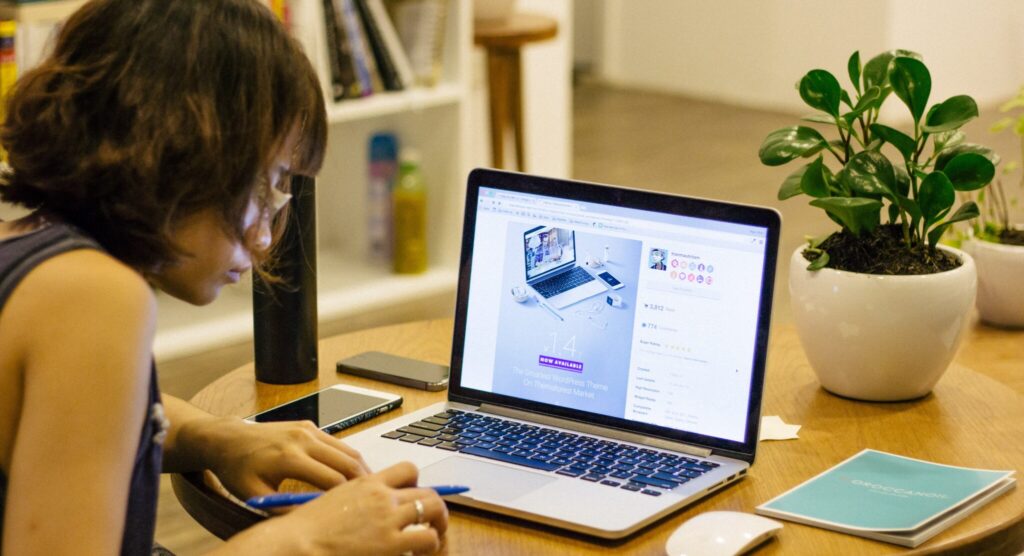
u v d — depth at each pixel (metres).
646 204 1.20
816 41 6.02
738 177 4.98
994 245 1.72
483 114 4.11
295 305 1.37
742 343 1.15
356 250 3.50
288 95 0.94
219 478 1.11
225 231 0.93
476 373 1.27
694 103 6.47
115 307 0.84
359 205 3.45
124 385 0.84
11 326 0.84
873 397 1.31
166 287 0.98
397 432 1.20
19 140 0.90
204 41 0.90
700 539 0.94
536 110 4.30
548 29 3.46
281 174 1.01
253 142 0.91
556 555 0.97
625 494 1.05
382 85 3.12
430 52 3.17
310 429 1.13
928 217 1.28
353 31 3.01
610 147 5.52
